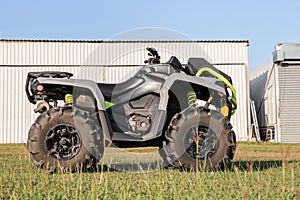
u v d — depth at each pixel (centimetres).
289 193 421
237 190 441
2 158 852
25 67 2805
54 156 592
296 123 2864
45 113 599
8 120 2788
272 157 995
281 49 2830
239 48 2911
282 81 2884
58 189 444
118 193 410
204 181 505
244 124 2900
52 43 2812
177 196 396
